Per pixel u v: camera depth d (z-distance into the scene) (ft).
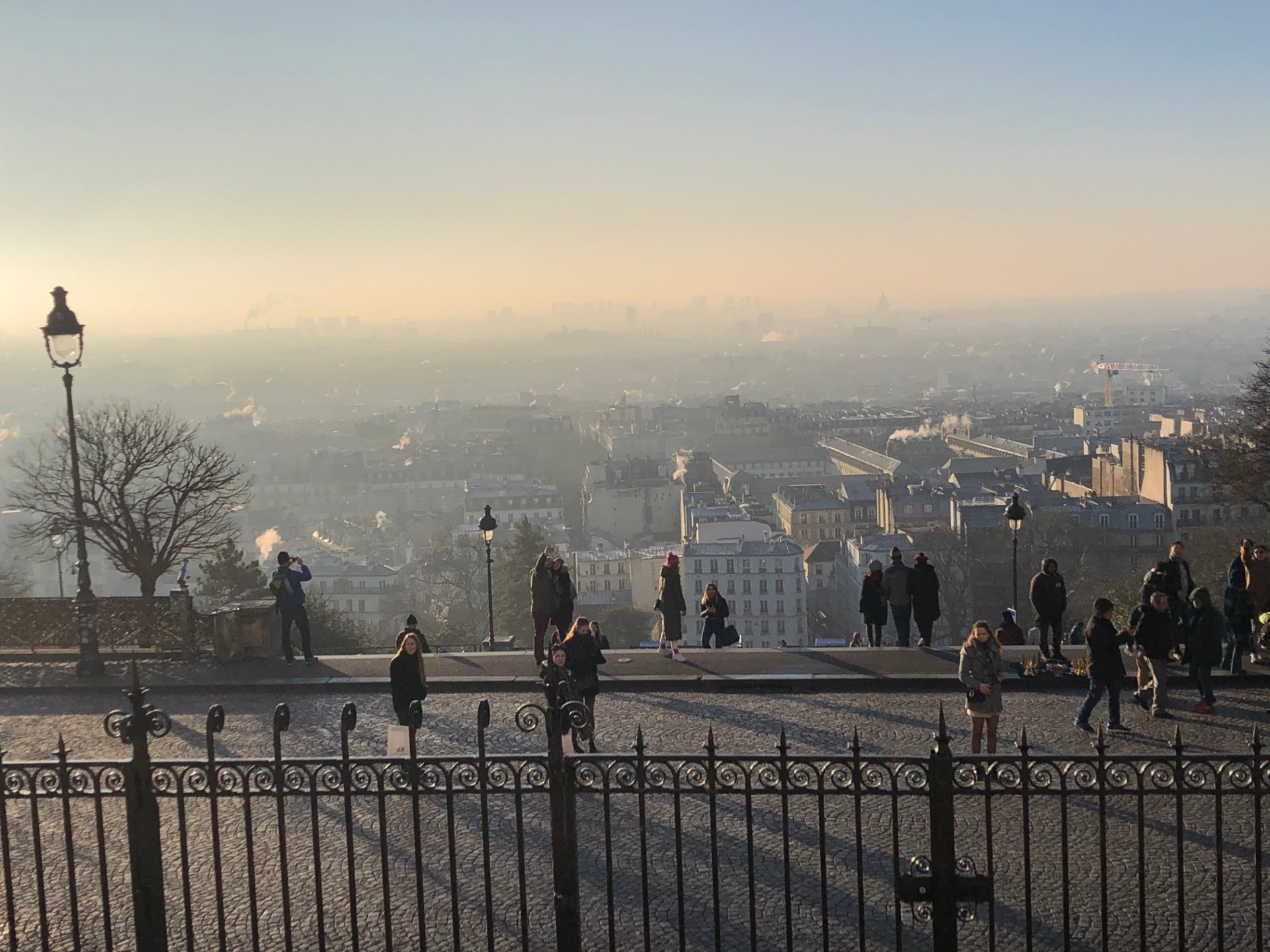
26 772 49.73
